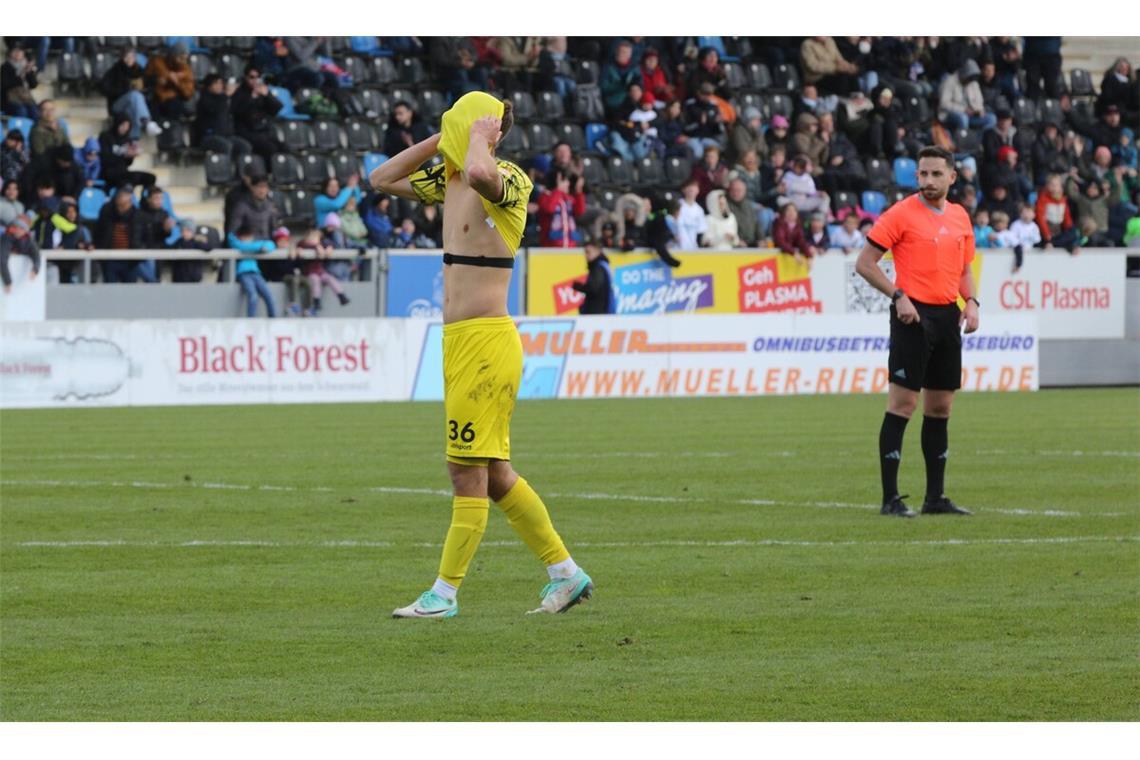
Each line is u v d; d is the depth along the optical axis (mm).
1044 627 21078
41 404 64000
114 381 64938
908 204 32188
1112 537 29234
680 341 72062
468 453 21594
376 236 74625
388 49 86625
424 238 76688
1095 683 18047
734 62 90188
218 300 71125
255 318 68438
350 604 22969
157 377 65562
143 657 19516
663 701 17344
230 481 38719
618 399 69188
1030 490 36594
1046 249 80875
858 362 74562
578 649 19875
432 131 78562
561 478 39125
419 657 19484
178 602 23109
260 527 30875
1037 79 94188
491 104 21438
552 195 75750
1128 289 82375
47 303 68812
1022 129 90750
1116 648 19797
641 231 76250
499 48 86125
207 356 66188
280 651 19828
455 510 21906
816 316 73812
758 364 73188
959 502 34500
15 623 21578
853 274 78500
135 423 56188
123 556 27297
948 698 17422
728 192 79188
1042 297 80938
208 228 72688
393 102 83938
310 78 81625
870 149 86938
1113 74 93875
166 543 28766
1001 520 31562
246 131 78000
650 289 75438
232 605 22891
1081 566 25984
